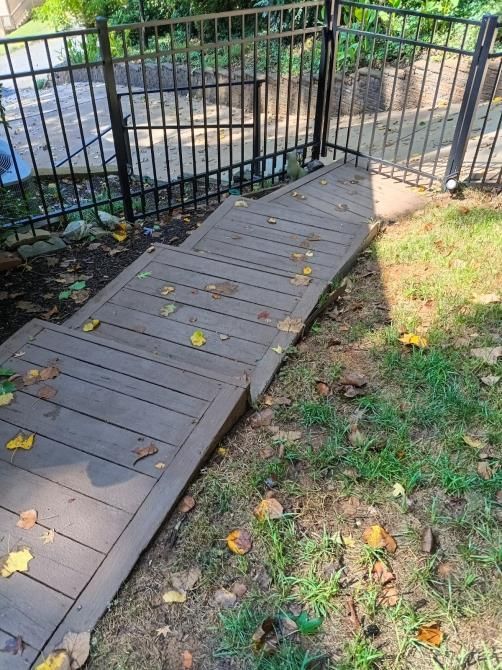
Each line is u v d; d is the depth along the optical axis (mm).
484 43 3715
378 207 4242
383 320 3035
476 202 4180
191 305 3102
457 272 3344
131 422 2279
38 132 8227
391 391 2539
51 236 3924
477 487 2076
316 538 1941
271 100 8523
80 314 3051
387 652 1627
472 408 2395
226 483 2121
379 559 1856
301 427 2393
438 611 1716
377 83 7266
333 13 4473
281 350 2750
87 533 1897
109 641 1660
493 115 5914
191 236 3807
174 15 10359
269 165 6105
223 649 1646
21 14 17469
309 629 1664
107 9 11078
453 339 2830
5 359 2631
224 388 2412
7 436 2242
